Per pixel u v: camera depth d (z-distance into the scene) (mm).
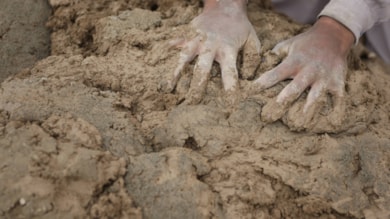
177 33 1404
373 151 1259
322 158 1202
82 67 1314
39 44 1569
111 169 1031
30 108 1117
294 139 1224
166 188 1044
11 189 941
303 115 1237
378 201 1183
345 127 1290
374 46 2064
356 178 1204
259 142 1202
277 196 1147
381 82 1631
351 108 1339
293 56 1336
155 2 1645
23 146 1004
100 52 1423
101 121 1146
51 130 1065
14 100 1140
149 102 1266
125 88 1278
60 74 1280
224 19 1408
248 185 1124
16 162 977
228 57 1309
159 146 1190
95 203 985
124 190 1024
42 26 1604
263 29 1544
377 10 1455
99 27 1464
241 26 1402
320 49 1362
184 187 1053
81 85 1234
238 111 1230
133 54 1363
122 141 1128
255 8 1707
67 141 1051
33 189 943
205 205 1050
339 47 1407
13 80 1245
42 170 970
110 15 1542
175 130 1192
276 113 1221
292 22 1721
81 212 962
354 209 1155
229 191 1107
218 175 1137
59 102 1159
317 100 1271
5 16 1559
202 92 1246
